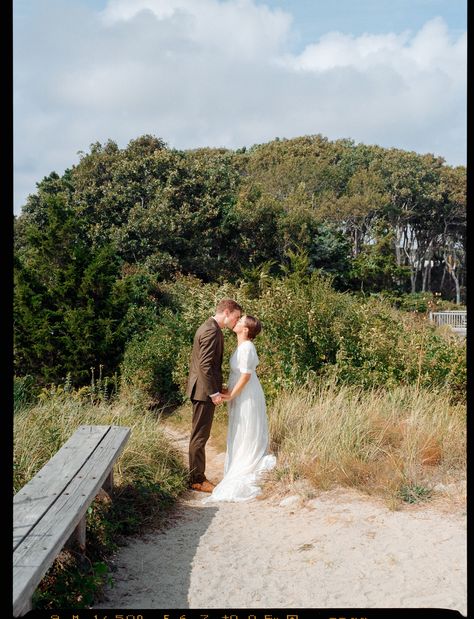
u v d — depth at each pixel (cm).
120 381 1090
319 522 481
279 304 928
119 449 505
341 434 620
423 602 340
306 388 826
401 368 869
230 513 535
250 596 366
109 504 495
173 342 1162
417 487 520
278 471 592
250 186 3359
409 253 5866
